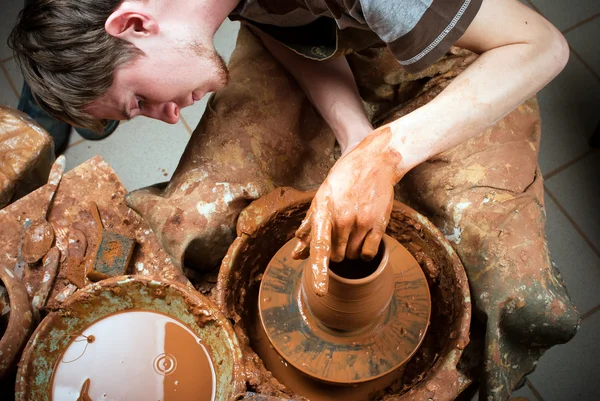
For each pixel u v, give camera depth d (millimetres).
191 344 1488
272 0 1422
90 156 2701
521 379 1721
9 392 1617
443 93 1268
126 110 1271
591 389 2250
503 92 1241
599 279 2424
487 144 1733
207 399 1439
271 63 1844
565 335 1593
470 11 1129
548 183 2566
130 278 1469
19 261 1724
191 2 1194
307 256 1301
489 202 1648
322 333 1480
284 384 1542
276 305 1528
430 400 1359
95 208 1789
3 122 1965
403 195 1786
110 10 1104
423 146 1253
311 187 1778
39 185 2066
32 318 1561
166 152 2713
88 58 1116
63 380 1447
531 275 1566
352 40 1524
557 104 2686
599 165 2596
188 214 1652
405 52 1182
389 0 1103
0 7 2900
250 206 1609
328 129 1852
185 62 1232
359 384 1484
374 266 1354
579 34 2791
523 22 1228
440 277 1629
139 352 1481
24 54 1143
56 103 1206
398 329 1484
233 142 1729
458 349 1414
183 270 1677
